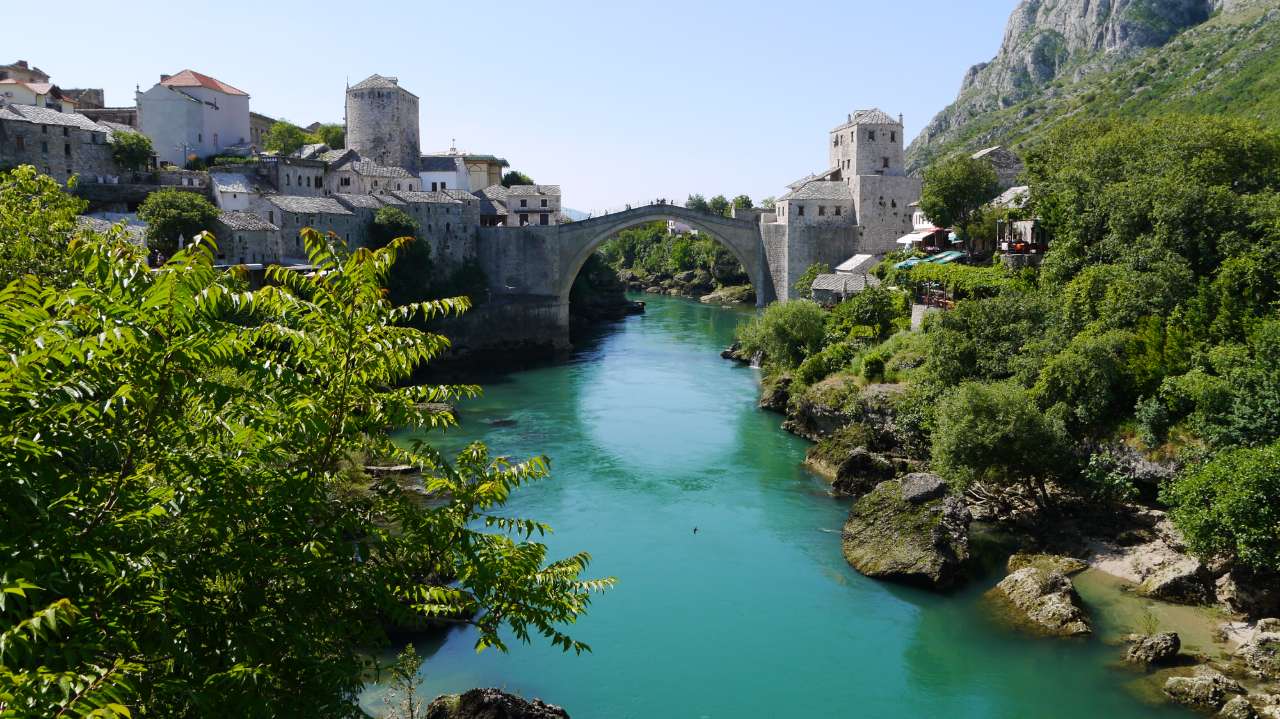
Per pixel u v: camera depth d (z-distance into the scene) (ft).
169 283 34.60
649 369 285.02
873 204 365.20
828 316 256.52
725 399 233.76
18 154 275.39
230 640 38.22
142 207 251.60
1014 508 134.21
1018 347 158.40
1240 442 116.26
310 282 42.01
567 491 154.92
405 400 44.52
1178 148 189.78
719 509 145.18
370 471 152.56
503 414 217.97
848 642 100.99
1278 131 220.43
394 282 306.96
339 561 42.39
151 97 362.94
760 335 247.29
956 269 217.56
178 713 36.06
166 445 41.01
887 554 118.93
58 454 33.50
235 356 37.65
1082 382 137.28
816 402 189.57
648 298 552.00
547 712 79.77
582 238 357.82
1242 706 81.41
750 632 103.30
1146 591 108.27
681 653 98.53
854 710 87.61
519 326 335.06
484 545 46.52
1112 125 241.76
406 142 444.96
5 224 91.61
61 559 32.81
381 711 83.61
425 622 101.60
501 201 436.35
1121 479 127.44
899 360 186.60
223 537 39.58
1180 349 135.95
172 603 35.14
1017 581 110.63
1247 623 99.71
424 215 343.05
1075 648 97.09
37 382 32.42
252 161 338.95
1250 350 127.65
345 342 41.91
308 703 38.81
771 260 371.56
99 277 36.06
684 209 366.84
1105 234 180.04
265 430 42.04
